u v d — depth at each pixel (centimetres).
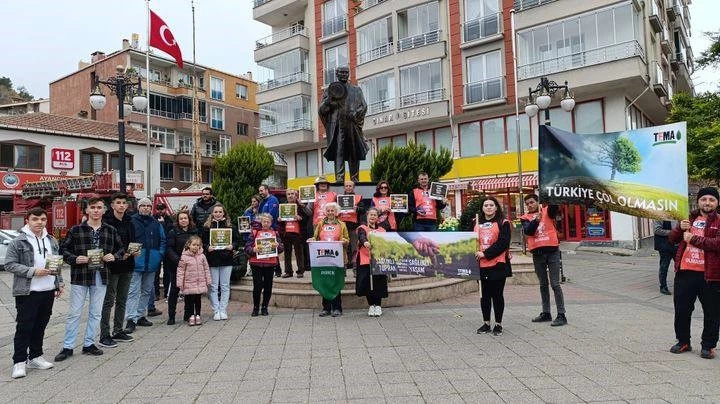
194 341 655
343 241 792
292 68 3322
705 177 1520
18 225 2219
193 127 4131
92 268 591
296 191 966
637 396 415
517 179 2303
